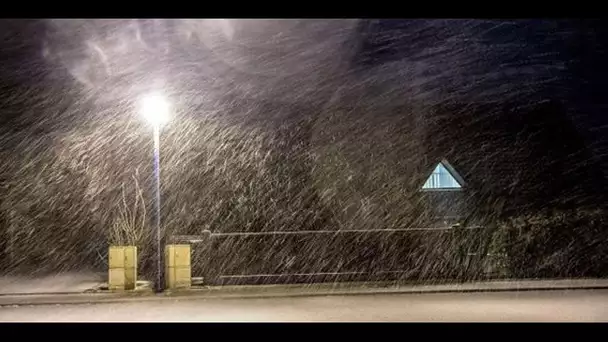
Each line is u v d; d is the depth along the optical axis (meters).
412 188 22.97
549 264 19.42
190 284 16.91
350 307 13.62
